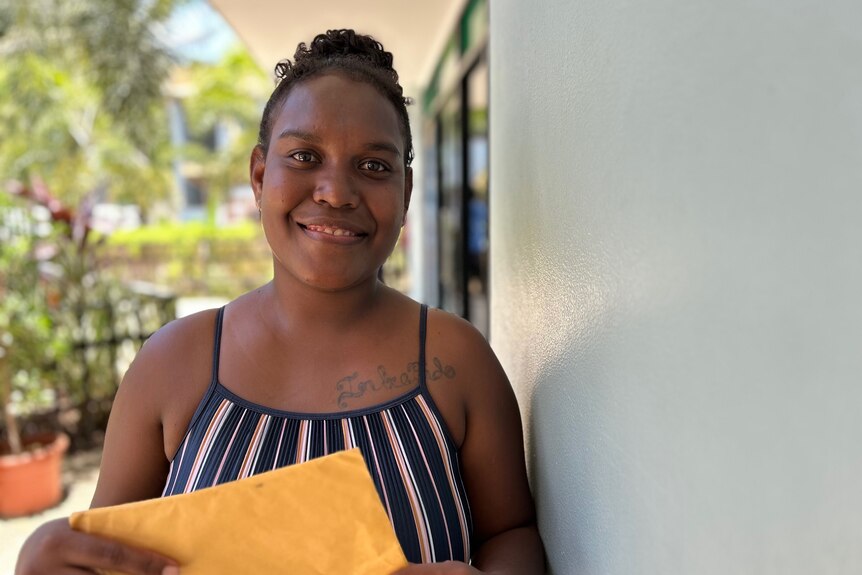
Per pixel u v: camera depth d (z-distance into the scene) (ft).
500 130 5.08
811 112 1.29
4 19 32.42
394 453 3.19
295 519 2.61
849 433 1.22
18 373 12.45
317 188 3.08
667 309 1.92
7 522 11.26
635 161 2.15
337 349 3.30
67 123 33.24
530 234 3.84
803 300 1.33
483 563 3.36
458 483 3.36
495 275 5.49
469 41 12.05
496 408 3.51
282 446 3.16
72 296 13.98
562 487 3.13
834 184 1.24
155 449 3.41
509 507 3.62
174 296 15.87
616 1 2.31
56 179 34.19
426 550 3.11
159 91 34.58
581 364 2.81
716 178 1.63
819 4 1.27
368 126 3.11
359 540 2.64
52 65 32.45
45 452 11.66
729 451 1.60
